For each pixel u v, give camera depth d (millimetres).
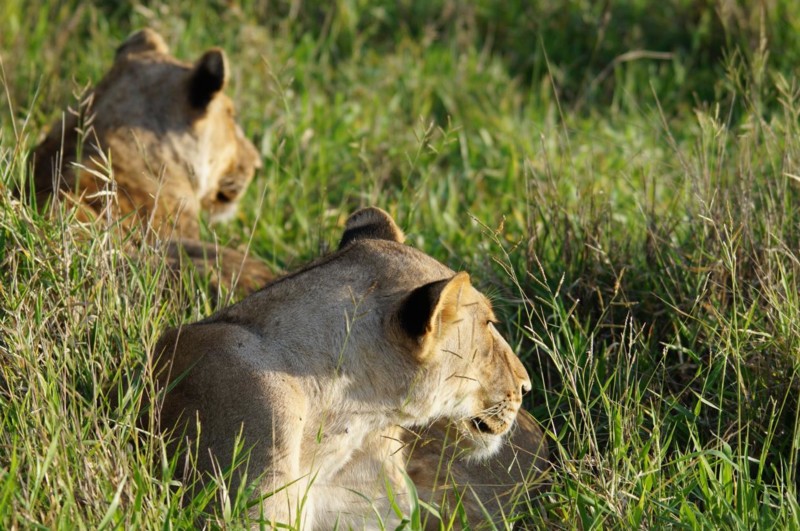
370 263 7570
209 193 12250
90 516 6227
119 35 16531
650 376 8727
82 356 7477
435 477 8031
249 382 6969
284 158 13828
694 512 7004
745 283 9469
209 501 6742
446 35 17766
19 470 6516
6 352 7133
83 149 11227
